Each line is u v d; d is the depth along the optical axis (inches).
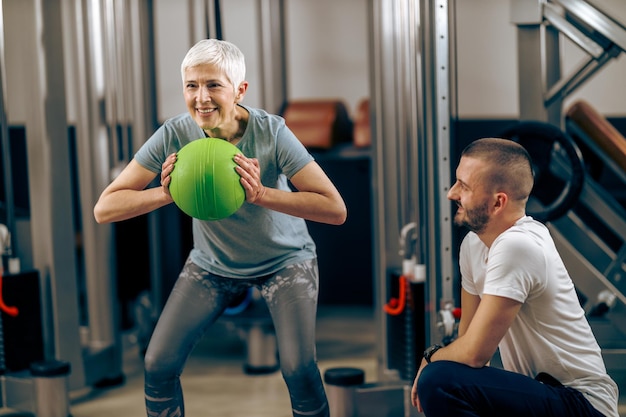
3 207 147.3
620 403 118.0
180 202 77.4
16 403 120.6
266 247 86.4
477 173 76.1
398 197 125.7
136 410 124.9
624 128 190.1
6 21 182.7
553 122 133.8
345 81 209.9
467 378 75.1
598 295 127.9
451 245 101.0
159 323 87.1
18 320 123.6
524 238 74.2
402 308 114.1
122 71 146.6
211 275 88.3
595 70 126.6
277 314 86.4
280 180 87.4
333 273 199.5
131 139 163.5
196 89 77.6
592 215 165.3
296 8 208.7
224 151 77.2
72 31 137.3
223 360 155.3
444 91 99.4
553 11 123.6
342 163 193.6
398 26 122.1
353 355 155.4
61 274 128.9
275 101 200.1
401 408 113.1
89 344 140.7
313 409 85.6
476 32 196.4
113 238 140.7
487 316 73.7
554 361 76.7
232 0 206.4
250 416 120.0
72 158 189.6
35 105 125.5
